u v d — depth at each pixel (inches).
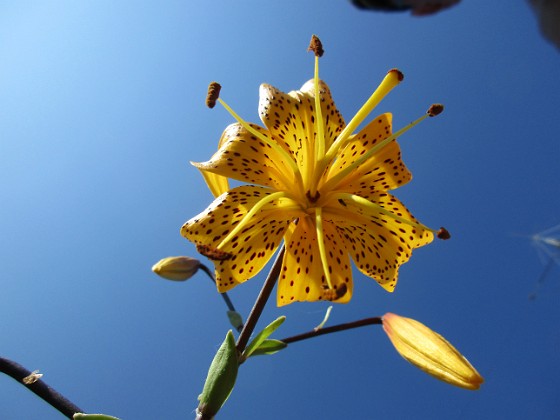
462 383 6.0
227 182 7.2
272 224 6.5
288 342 6.3
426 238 6.8
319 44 6.9
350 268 6.6
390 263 6.8
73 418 5.5
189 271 7.4
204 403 5.7
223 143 6.9
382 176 7.2
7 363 5.5
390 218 6.9
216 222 6.2
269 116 6.9
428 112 6.9
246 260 6.2
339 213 6.9
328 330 6.6
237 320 7.1
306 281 6.4
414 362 6.3
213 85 6.4
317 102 6.8
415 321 6.6
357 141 7.2
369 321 6.7
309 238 6.6
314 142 7.2
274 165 6.8
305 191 6.9
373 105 6.9
